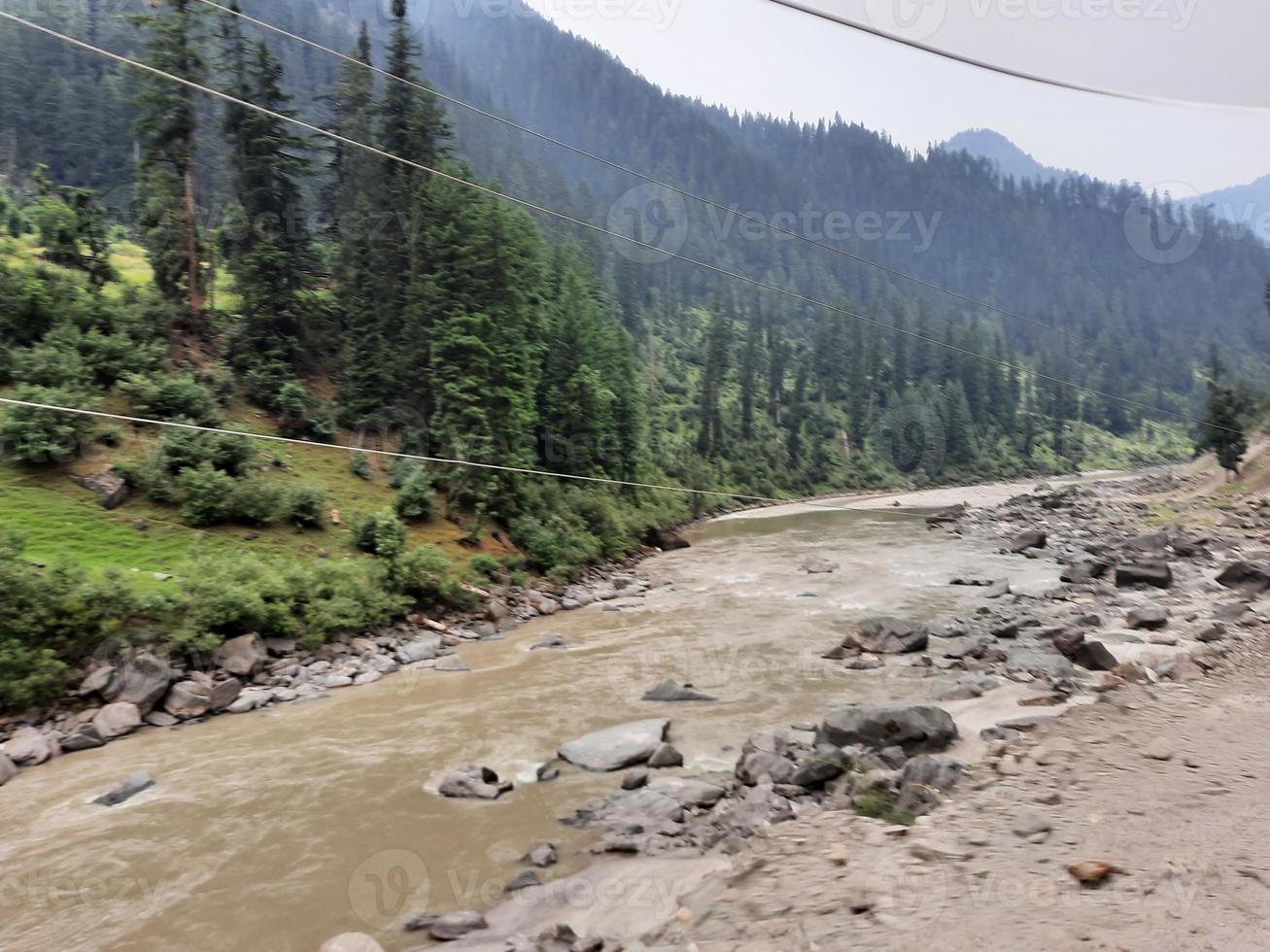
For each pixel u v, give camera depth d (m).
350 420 39.72
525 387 42.75
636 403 64.12
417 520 32.62
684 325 147.88
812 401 111.50
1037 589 29.23
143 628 19.05
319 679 19.95
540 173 177.62
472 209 41.38
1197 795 7.67
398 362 41.09
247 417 36.44
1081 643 17.33
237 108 44.50
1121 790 8.01
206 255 43.41
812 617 25.30
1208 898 5.25
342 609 22.80
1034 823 7.14
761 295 173.00
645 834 9.96
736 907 6.16
